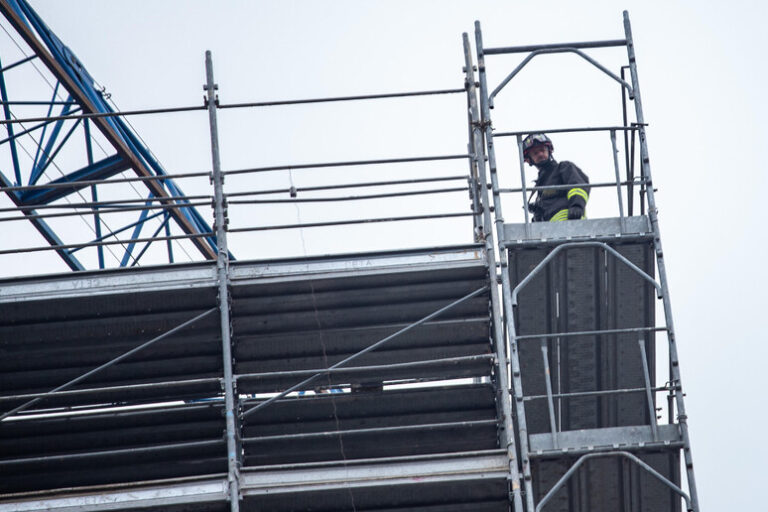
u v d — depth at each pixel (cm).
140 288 6156
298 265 6278
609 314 6244
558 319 6275
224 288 6153
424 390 6481
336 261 6288
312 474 5881
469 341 6575
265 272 6256
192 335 6450
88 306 6272
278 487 5841
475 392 6512
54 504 5762
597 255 6178
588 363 6288
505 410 6028
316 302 6406
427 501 6194
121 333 6419
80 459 6431
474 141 6594
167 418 6419
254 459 6531
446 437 6525
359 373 6631
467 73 6731
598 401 6350
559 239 6116
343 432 6247
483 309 6475
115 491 5816
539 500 6194
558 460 5975
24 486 6512
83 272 6147
